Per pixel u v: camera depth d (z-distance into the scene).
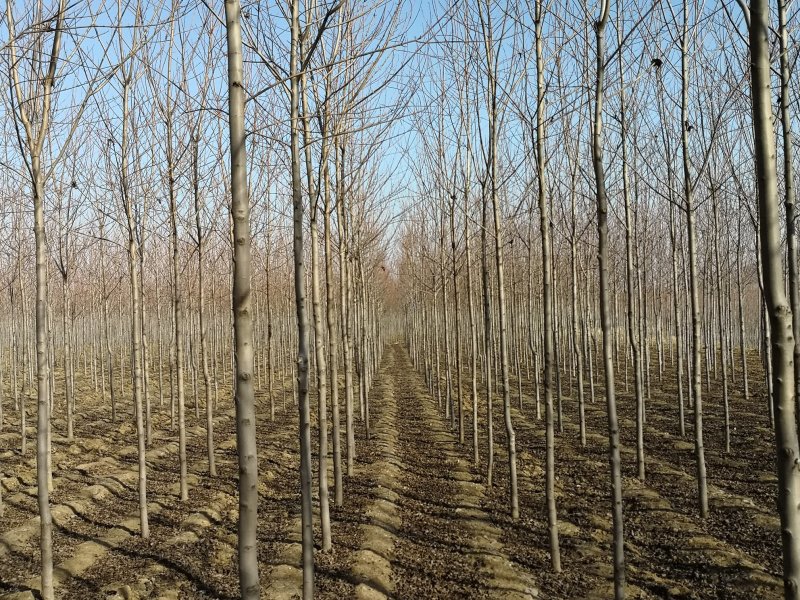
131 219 6.42
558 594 4.96
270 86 3.25
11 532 6.41
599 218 4.32
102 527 6.70
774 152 2.57
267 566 5.54
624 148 6.73
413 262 17.41
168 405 15.03
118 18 5.89
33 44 4.32
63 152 4.49
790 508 2.55
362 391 12.31
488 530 6.45
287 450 10.27
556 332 12.82
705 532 6.12
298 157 4.39
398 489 8.04
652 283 17.27
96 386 16.91
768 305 2.58
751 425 10.72
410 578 5.33
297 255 4.35
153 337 28.09
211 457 8.68
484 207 7.43
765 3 2.55
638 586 5.09
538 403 12.61
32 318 16.03
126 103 6.07
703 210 11.38
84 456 9.85
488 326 7.98
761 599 4.72
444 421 12.70
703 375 15.50
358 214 10.01
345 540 6.17
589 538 6.18
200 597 4.96
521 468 8.83
